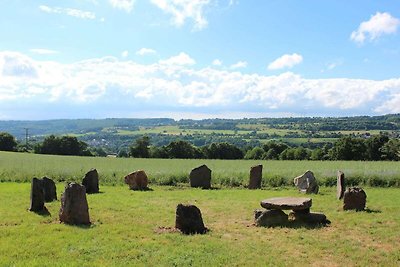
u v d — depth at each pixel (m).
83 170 35.91
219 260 11.35
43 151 96.94
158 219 16.53
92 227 14.81
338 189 24.20
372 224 16.05
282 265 11.10
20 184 29.78
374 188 29.83
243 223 16.27
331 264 11.32
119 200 21.66
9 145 100.94
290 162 58.16
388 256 12.01
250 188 29.62
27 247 12.15
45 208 17.78
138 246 12.52
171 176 32.28
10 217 16.30
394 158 78.00
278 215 16.03
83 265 10.69
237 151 92.62
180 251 12.05
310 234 14.48
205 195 24.69
